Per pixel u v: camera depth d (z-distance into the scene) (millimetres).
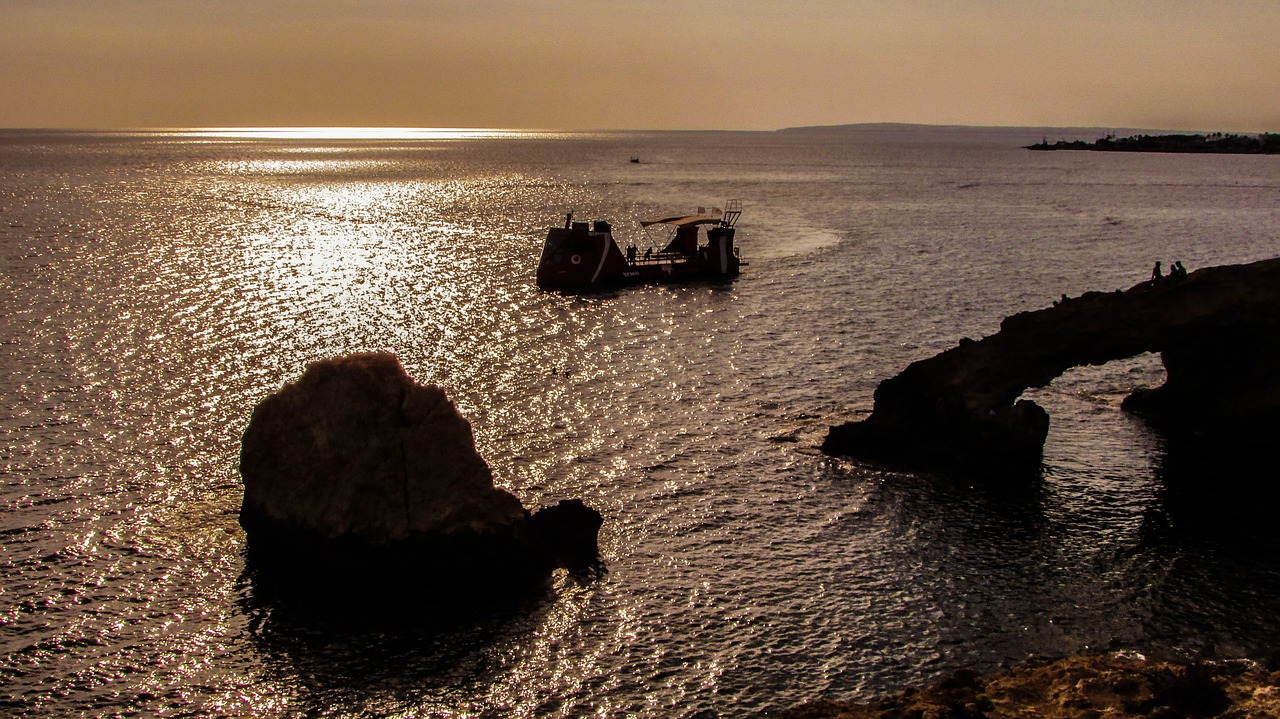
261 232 112188
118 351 55969
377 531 31594
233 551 32656
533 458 41344
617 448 42656
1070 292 80375
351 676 26219
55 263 85500
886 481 39688
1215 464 41719
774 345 61188
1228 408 43844
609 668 26719
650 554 33250
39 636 27594
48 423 43781
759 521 35875
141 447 41250
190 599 29734
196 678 26000
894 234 121438
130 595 29844
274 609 29344
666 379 53156
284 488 32531
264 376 51812
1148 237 117875
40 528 33781
